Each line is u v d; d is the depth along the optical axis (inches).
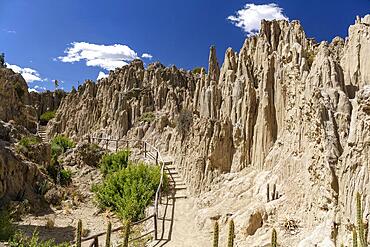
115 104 2160.4
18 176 1199.6
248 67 1088.2
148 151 1587.1
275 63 970.7
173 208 1013.2
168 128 1656.0
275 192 786.8
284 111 915.4
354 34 754.8
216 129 1048.8
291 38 1049.5
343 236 584.4
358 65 730.2
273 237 434.9
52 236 959.6
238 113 1049.5
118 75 2475.4
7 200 1127.0
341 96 661.3
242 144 1007.6
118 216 1083.9
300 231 678.5
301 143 762.8
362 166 572.4
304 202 702.5
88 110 2442.2
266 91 956.0
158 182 1123.9
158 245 820.6
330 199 621.9
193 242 822.5
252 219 754.2
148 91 2111.2
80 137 2233.0
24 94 2341.3
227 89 1126.4
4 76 2034.9
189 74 2316.7
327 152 622.5
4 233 772.6
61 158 1689.2
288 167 786.8
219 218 857.5
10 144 1360.7
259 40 1106.7
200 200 984.3
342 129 636.1
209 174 1028.5
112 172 1357.0
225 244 768.3
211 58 1437.0
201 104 1214.3
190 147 1166.3
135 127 1903.3
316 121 660.1
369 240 540.4
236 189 916.6
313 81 732.0
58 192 1264.8
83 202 1267.2
